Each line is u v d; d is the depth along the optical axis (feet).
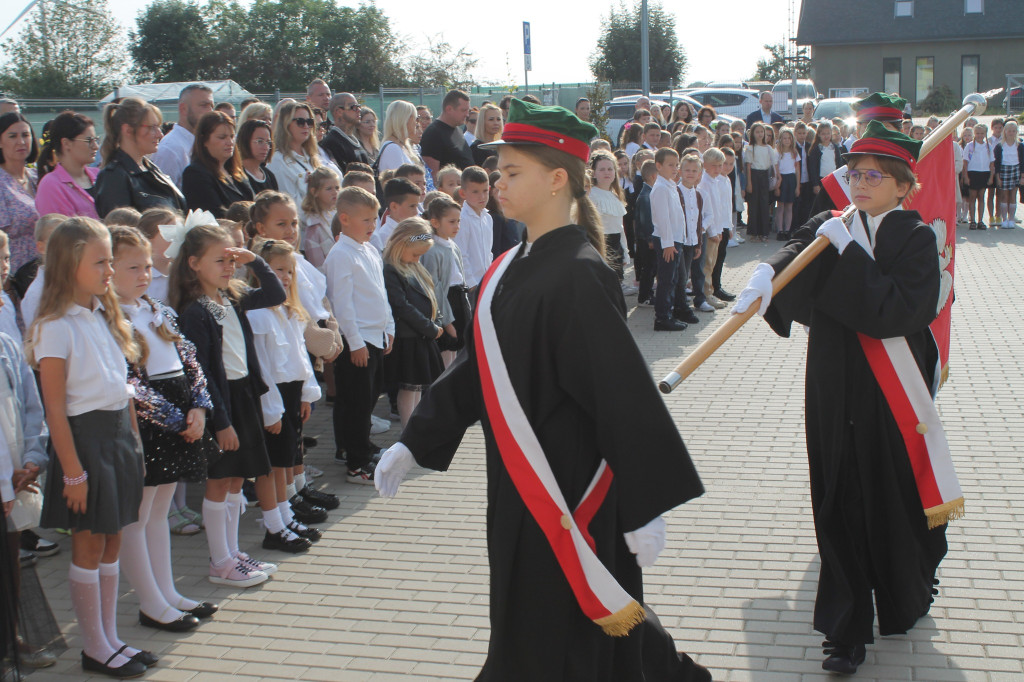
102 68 120.57
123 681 12.10
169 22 130.00
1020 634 12.55
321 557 15.58
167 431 12.94
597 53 135.95
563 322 8.45
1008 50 155.12
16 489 11.66
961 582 13.93
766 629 12.85
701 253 34.37
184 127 22.63
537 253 8.80
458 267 22.80
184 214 18.76
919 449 11.85
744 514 16.58
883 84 161.38
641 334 31.04
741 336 30.30
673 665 10.09
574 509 8.75
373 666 12.26
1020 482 17.47
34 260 17.30
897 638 12.58
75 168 18.04
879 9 160.25
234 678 12.09
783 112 107.34
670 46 134.41
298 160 23.57
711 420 21.90
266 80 120.78
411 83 123.03
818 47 163.32
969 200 52.47
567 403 8.73
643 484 8.32
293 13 121.80
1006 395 22.89
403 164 24.70
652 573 14.51
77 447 11.52
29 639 12.37
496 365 8.66
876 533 11.93
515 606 8.80
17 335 13.47
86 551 11.98
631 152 41.39
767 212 50.67
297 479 17.58
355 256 18.67
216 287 14.10
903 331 11.42
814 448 12.21
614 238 31.76
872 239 11.89
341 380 18.84
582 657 8.79
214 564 14.70
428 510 17.47
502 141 8.85
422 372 20.57
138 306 12.94
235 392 14.42
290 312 16.22
